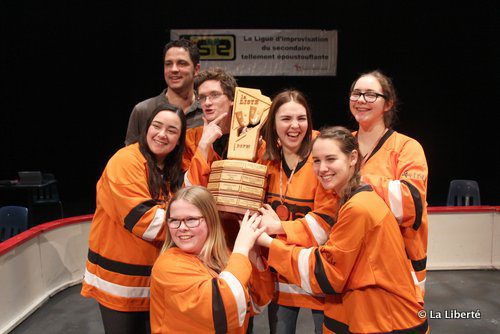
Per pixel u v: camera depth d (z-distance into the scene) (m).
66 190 7.65
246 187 1.98
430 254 4.62
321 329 2.22
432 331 3.44
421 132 7.43
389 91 2.30
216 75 2.38
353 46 6.90
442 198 7.62
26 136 7.39
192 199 1.79
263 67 6.77
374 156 2.31
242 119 2.16
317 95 7.05
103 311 2.25
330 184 1.87
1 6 6.73
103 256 2.23
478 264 4.65
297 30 6.73
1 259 3.32
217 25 6.73
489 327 3.49
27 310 3.65
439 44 7.00
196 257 1.82
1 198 7.41
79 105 7.25
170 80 3.02
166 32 6.81
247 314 1.97
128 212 2.06
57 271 4.11
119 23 6.84
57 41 6.91
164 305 1.74
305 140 2.15
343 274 1.81
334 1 6.75
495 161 7.58
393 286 1.82
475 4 6.83
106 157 7.51
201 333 1.69
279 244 1.94
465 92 7.26
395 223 1.87
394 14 6.86
